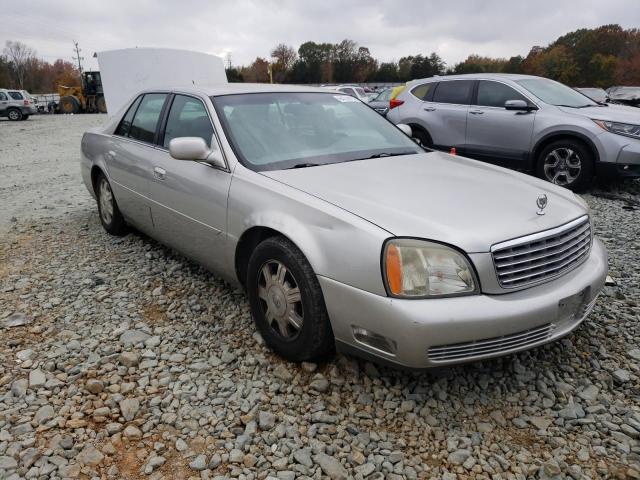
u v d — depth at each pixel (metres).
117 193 4.82
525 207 2.81
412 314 2.35
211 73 14.54
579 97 7.84
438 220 2.56
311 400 2.70
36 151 13.80
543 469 2.25
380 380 2.83
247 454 2.35
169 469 2.28
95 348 3.21
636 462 2.30
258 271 3.05
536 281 2.60
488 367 2.97
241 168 3.28
